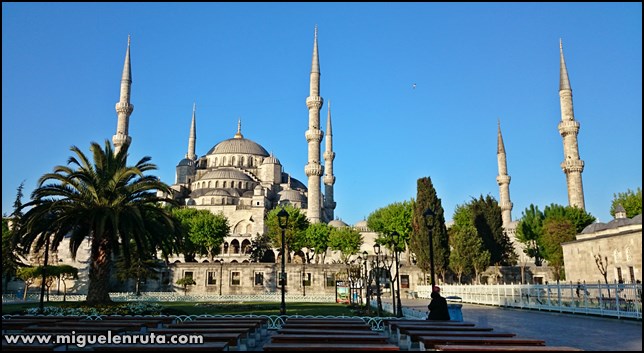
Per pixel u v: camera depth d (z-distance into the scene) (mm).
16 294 66000
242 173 142125
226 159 150750
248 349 17047
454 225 98562
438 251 75938
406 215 96750
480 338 13211
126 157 37250
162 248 36812
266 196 132750
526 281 84438
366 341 12703
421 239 76875
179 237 36969
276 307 47094
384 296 76750
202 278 79062
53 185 33969
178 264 79375
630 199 92438
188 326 16969
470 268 75938
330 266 80500
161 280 78812
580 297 34031
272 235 99688
